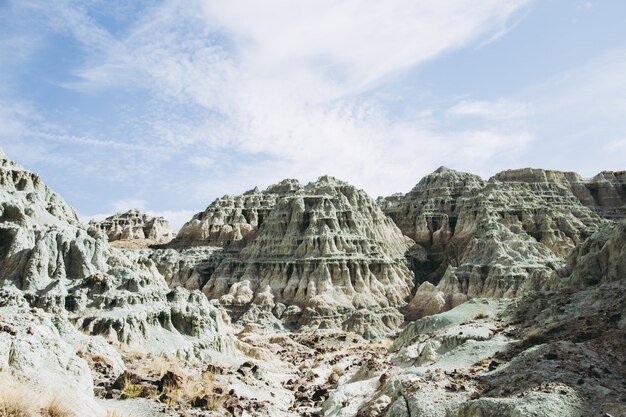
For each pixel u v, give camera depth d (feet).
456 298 346.33
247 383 126.93
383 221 477.36
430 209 517.96
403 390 92.48
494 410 73.26
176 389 92.53
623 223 152.56
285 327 336.29
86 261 159.02
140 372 106.93
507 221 436.76
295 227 417.08
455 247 460.14
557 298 150.92
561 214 449.89
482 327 147.95
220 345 162.81
